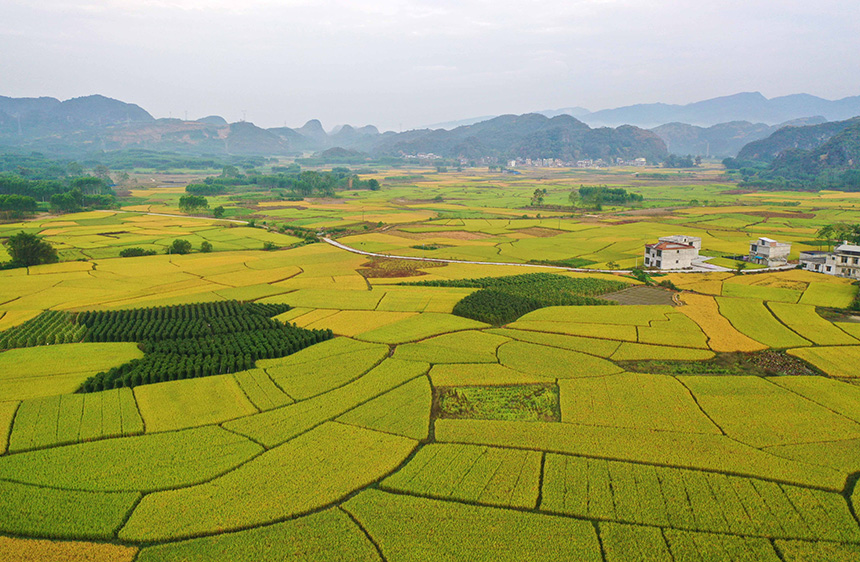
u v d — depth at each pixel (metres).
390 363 76.38
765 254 146.25
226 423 59.53
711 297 111.00
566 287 120.00
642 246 178.00
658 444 54.34
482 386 69.75
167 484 48.44
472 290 119.50
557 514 44.56
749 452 52.75
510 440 55.44
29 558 39.84
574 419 59.91
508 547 40.69
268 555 40.06
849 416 59.94
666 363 77.44
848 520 43.09
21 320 99.56
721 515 43.84
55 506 45.34
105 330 91.38
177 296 116.12
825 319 95.69
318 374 72.69
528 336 87.81
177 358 77.12
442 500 46.38
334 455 52.94
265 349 80.62
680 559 39.38
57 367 75.56
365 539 41.59
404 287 123.62
